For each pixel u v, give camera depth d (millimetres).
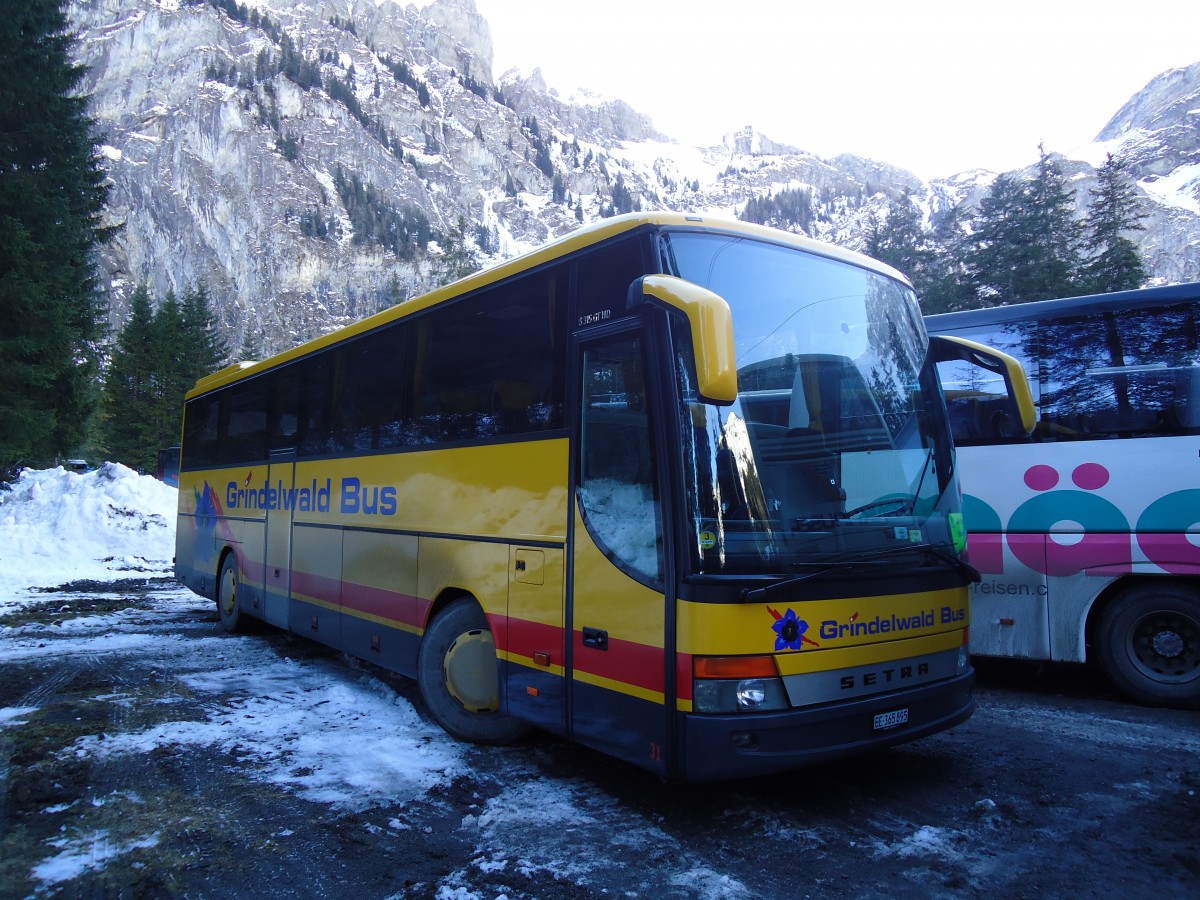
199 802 4312
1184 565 5879
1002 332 6801
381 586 6215
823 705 3793
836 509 4098
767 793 4430
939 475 4762
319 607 7199
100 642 8992
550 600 4523
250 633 9508
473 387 5367
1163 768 4820
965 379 6910
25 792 4406
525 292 4988
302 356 7922
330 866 3592
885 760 4977
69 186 28531
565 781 4621
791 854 3697
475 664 5238
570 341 4551
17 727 5633
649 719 3830
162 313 67625
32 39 27391
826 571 3824
